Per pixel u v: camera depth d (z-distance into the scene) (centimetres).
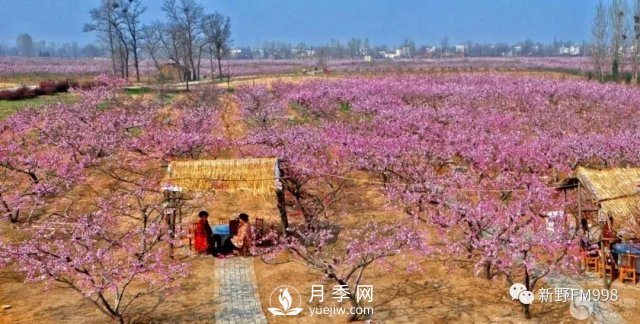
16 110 4309
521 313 1532
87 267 1568
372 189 2625
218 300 1619
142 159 2838
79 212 2244
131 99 4703
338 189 2341
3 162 2505
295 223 2225
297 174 2177
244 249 1952
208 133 3416
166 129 3366
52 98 5400
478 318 1509
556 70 9962
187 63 9144
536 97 4806
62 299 1609
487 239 1681
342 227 2200
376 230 1788
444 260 1872
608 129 3469
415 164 2488
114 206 2020
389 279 1748
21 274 1778
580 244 1736
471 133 3016
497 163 2486
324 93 4953
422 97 4984
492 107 4303
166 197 1983
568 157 2580
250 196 2116
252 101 4466
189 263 1889
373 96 4803
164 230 1806
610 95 5031
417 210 2022
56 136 3053
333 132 3048
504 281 1728
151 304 1588
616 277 1731
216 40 9062
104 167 2783
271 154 2564
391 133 3234
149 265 1554
